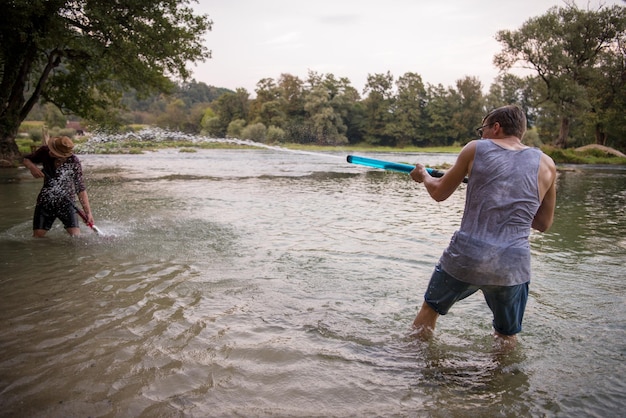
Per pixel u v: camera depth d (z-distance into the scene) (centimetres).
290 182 1631
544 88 4494
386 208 1000
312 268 517
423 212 946
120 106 2934
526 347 332
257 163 2914
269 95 8394
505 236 300
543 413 253
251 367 297
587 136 5556
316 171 2295
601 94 4809
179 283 458
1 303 400
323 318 376
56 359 304
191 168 2291
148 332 346
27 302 404
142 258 548
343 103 8631
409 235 705
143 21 2227
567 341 342
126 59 2280
